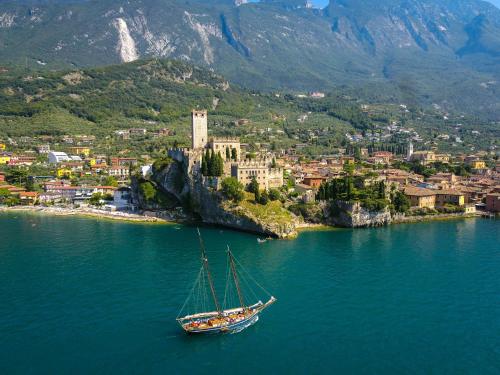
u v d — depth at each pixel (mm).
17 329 101250
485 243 174375
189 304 114312
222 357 91375
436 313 110062
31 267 142000
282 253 159750
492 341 97125
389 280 131625
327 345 95625
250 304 114875
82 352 92625
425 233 193250
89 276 133875
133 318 106875
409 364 88625
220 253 159750
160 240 178875
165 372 86312
